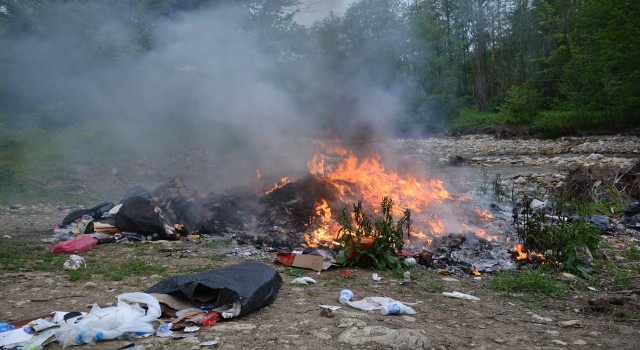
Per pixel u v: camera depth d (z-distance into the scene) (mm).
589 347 3611
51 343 3559
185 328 3775
